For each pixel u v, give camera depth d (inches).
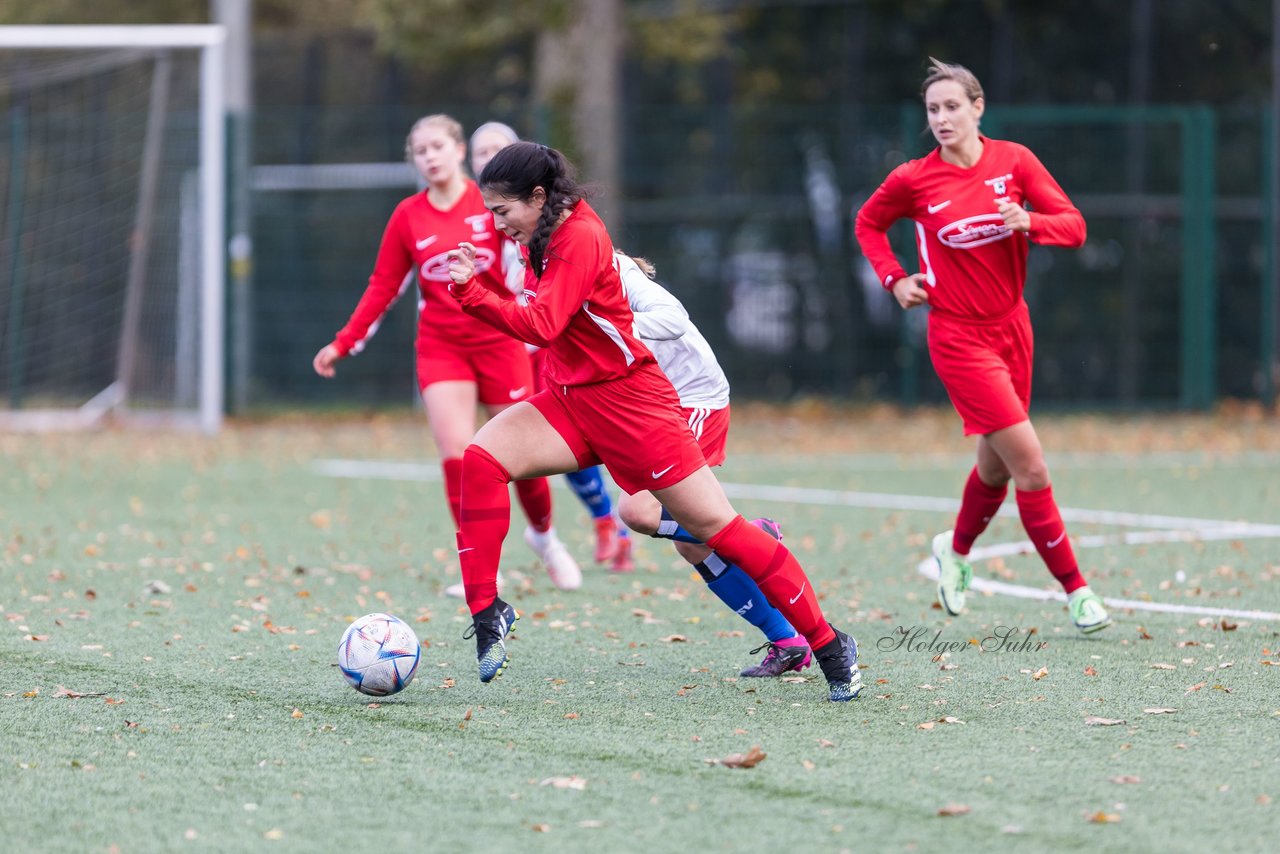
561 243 628.4
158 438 2253.9
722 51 3137.3
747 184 2765.7
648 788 553.9
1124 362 2659.9
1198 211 2600.9
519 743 617.3
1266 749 599.5
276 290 2704.2
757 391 2778.1
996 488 876.6
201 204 2413.9
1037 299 2677.2
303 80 3093.0
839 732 633.0
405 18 2795.3
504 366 1022.4
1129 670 754.8
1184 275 2615.7
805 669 763.4
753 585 741.9
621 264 729.6
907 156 2618.1
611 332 643.5
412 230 1003.3
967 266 857.5
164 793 550.3
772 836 500.1
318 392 2701.8
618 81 2795.3
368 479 1775.3
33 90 2512.3
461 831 507.2
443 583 1056.8
